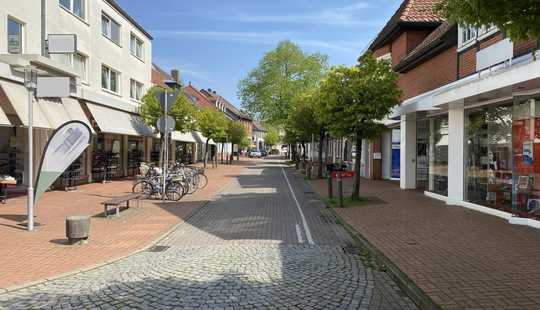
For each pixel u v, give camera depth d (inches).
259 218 479.2
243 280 245.4
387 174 1010.7
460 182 538.6
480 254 290.7
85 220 334.6
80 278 247.9
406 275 245.3
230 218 478.3
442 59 621.6
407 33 794.2
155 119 969.5
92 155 884.6
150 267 273.1
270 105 2020.2
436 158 629.6
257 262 285.9
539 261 271.4
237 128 2193.7
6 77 559.2
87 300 210.8
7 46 576.4
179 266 275.6
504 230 372.5
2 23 561.9
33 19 633.0
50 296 216.4
